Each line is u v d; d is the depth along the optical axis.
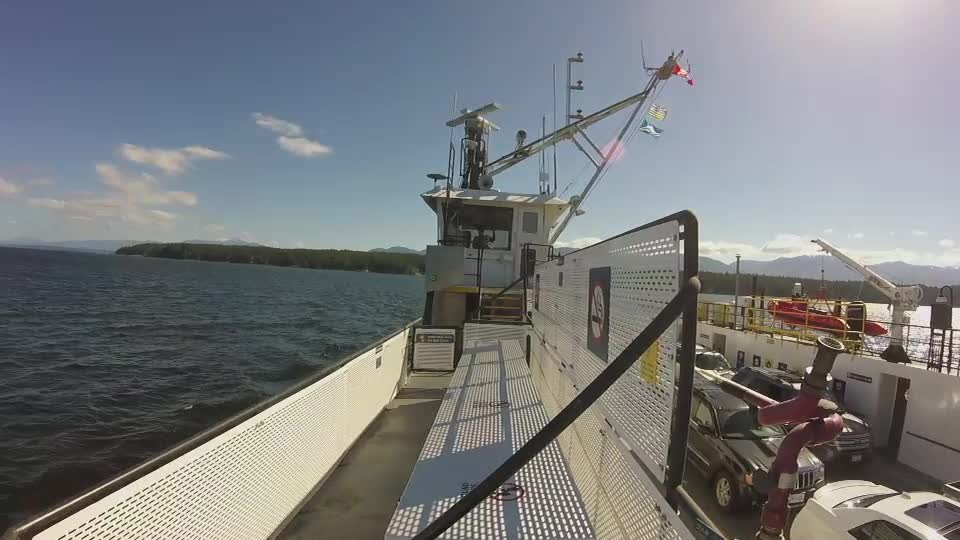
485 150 15.46
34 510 9.33
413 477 3.68
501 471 2.20
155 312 42.75
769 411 2.17
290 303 59.72
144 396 17.14
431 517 3.06
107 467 11.39
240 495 3.26
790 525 6.68
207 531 2.88
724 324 18.47
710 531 1.60
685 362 1.85
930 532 4.74
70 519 1.95
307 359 25.27
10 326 31.23
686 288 1.78
